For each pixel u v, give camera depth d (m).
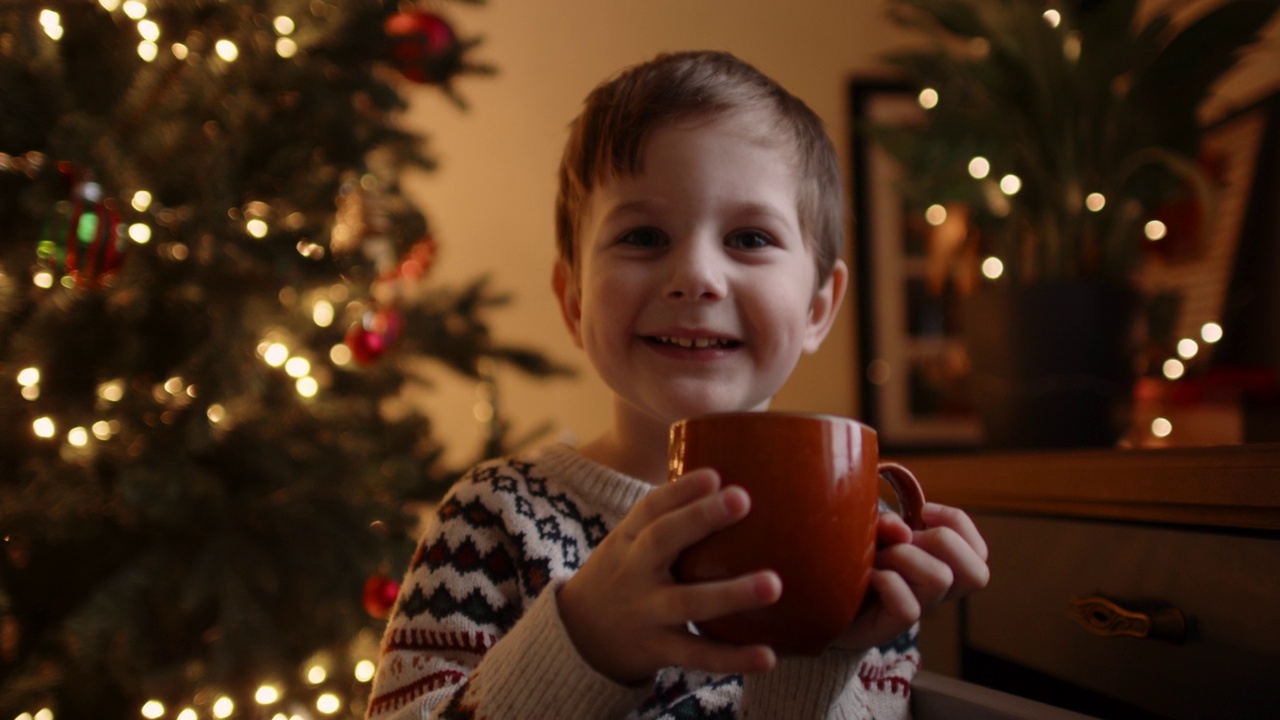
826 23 2.16
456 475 1.53
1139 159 1.14
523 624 0.47
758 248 0.65
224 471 1.40
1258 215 1.23
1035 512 0.77
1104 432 1.07
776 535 0.38
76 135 1.19
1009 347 1.09
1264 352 1.17
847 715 0.55
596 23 2.18
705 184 0.63
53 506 1.24
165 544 1.30
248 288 1.34
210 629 1.28
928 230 2.03
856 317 2.02
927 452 1.97
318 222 1.45
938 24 1.31
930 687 0.57
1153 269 1.41
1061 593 0.73
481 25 2.17
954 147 1.20
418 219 1.64
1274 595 0.52
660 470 0.74
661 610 0.39
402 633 0.65
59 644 1.29
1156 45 1.10
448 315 1.64
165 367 1.35
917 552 0.44
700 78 0.68
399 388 1.66
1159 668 0.62
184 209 1.32
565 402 2.11
